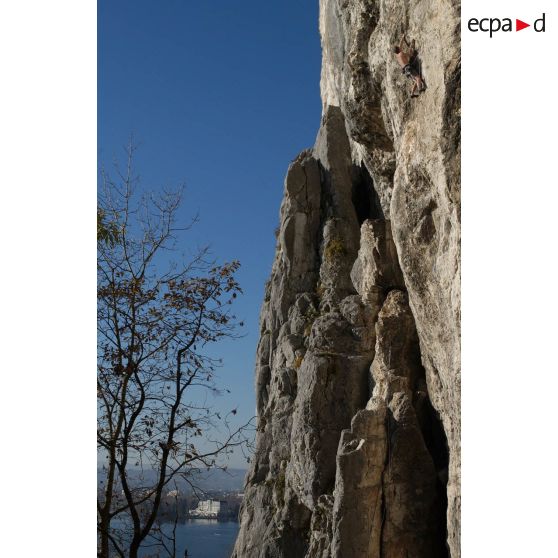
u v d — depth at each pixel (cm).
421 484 2147
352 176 3400
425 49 1603
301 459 2700
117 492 1232
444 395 1803
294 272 3381
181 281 1289
